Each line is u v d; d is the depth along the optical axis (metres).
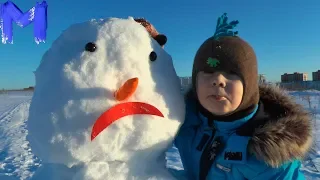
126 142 0.57
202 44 0.63
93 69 0.57
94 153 0.56
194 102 0.69
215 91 0.58
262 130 0.59
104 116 0.55
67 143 0.55
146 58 0.61
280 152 0.57
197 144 0.67
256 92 0.62
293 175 0.60
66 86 0.56
